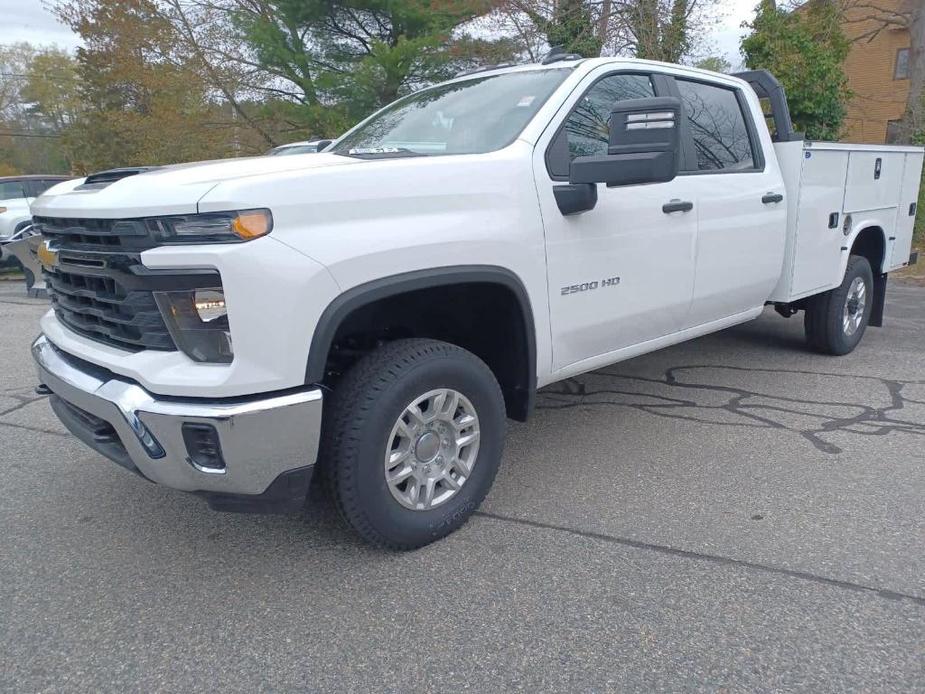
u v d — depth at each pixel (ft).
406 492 10.28
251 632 8.79
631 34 52.47
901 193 21.38
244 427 8.36
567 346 12.21
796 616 8.79
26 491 12.83
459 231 10.02
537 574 9.82
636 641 8.41
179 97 63.10
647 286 13.43
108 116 68.33
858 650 8.18
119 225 8.50
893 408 16.16
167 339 8.64
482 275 10.30
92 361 9.45
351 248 8.90
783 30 45.37
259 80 64.39
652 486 12.46
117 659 8.38
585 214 11.99
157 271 8.36
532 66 13.70
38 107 184.65
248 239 8.18
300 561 10.32
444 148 12.09
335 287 8.77
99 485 13.04
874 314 21.99
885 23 52.70
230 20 62.44
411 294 10.37
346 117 57.93
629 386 18.13
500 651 8.32
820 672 7.85
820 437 14.52
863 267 20.38
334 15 59.21
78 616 9.20
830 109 46.75
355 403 9.48
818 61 45.27
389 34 61.46
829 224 18.24
